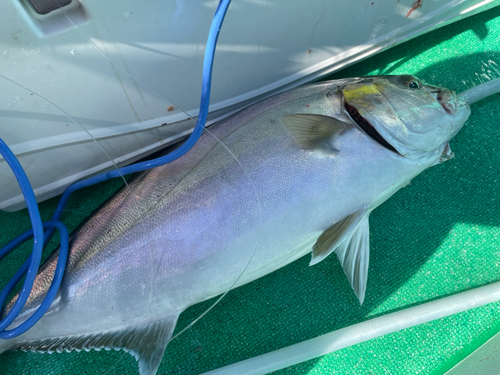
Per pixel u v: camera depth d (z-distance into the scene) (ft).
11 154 1.84
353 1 2.30
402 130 2.19
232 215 2.07
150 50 2.04
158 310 2.12
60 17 1.81
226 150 2.14
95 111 2.17
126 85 2.13
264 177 2.10
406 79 2.24
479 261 2.49
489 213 2.56
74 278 2.07
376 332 2.27
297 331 2.35
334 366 2.32
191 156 2.17
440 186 2.60
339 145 2.16
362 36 2.54
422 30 2.72
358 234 2.36
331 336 2.27
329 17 2.33
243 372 2.20
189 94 2.31
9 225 2.48
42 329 2.08
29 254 2.42
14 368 2.26
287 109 2.22
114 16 1.87
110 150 2.38
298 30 2.31
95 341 2.12
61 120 2.13
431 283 2.45
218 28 1.79
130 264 2.06
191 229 2.06
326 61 2.58
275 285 2.41
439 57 2.89
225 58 2.25
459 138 2.68
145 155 2.52
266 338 2.34
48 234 2.26
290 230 2.13
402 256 2.49
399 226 2.54
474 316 2.38
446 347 2.34
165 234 2.06
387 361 2.32
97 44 1.94
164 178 2.14
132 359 2.29
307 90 2.28
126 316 2.11
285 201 2.10
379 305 2.41
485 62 2.88
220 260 2.08
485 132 2.70
